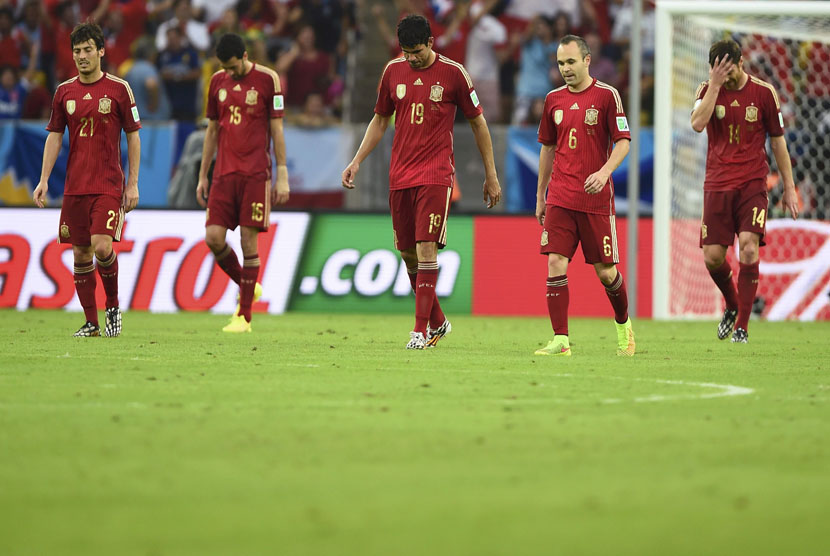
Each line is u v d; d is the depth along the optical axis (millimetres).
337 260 51375
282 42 68438
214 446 14719
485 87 68438
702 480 12984
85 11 69062
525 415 17656
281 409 18000
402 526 10797
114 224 32219
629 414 17938
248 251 37094
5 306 50000
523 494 12172
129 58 69188
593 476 13133
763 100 35219
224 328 37000
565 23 68000
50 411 17516
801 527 10961
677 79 51719
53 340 31562
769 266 51281
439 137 29922
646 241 52750
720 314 51750
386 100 30547
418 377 22953
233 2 69500
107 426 16156
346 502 11750
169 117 66938
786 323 47969
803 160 55562
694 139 51969
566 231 28672
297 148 59938
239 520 11000
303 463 13695
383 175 60094
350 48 69250
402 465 13625
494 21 68688
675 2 49094
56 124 32344
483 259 51688
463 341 34156
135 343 30953
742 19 52750
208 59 68625
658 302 49469
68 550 9906
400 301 51062
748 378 23844
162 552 9859
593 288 51406
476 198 60688
